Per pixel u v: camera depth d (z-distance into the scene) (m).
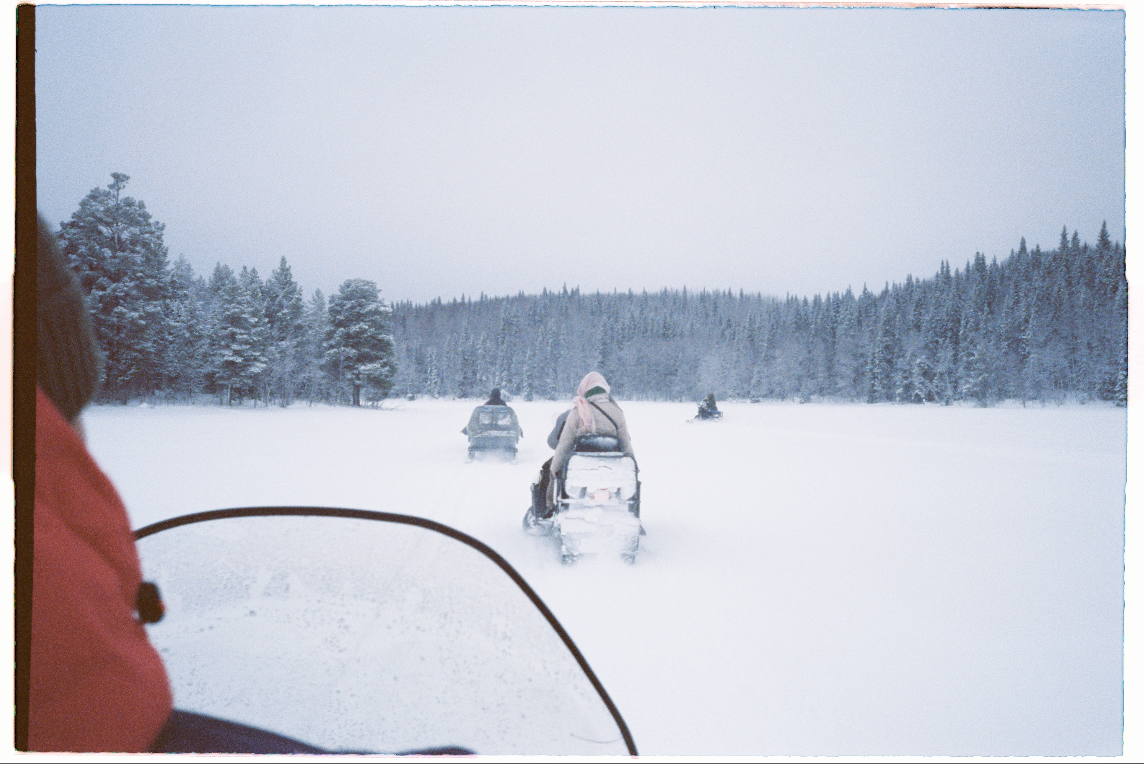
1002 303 65.81
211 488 7.15
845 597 3.49
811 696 2.24
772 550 4.55
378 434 16.70
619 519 4.12
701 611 3.16
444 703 0.84
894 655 2.67
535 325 96.38
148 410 30.80
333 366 48.06
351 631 0.87
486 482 7.72
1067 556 4.56
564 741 0.85
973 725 2.08
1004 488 7.96
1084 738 2.04
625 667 2.46
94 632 0.64
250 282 43.75
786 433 18.61
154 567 0.80
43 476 0.61
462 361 84.50
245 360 42.34
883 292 77.06
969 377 64.06
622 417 4.43
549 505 4.75
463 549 0.98
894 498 7.09
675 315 118.69
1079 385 60.50
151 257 40.88
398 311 101.12
